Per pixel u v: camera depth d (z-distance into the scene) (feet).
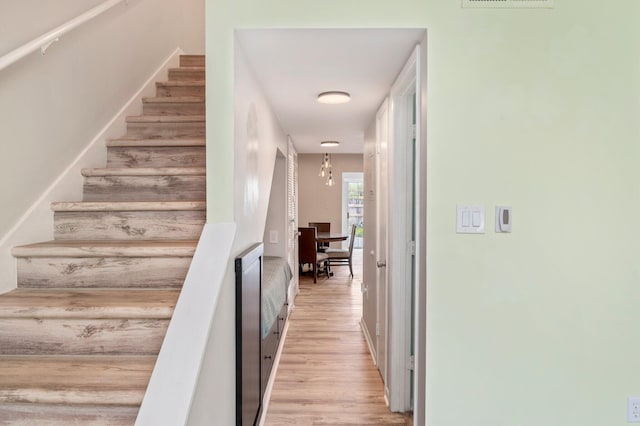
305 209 24.70
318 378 8.81
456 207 4.94
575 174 4.96
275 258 12.51
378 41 5.16
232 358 4.86
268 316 7.80
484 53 4.89
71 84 6.33
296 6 4.77
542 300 5.01
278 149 10.55
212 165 4.81
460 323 4.99
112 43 7.64
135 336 4.53
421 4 4.83
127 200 6.63
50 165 5.85
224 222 4.85
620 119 4.93
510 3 4.88
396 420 7.16
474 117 4.91
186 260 5.31
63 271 5.27
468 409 5.02
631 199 4.97
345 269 22.75
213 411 3.95
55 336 4.50
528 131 4.93
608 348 5.02
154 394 3.08
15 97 5.12
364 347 10.68
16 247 5.16
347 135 12.90
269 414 7.32
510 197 4.96
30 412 3.74
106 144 7.32
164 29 10.46
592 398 5.05
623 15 4.89
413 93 6.95
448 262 4.97
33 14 5.31
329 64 5.97
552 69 4.91
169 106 8.89
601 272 5.00
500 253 4.99
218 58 4.78
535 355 5.03
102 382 3.84
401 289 7.49
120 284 5.32
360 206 25.36
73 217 5.96
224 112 4.79
